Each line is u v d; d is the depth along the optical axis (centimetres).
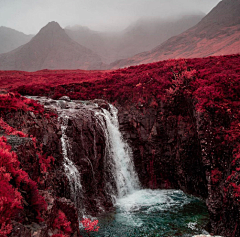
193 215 1445
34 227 648
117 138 2022
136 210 1521
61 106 1886
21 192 699
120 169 1900
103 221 1356
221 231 1199
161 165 1956
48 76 3578
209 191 1375
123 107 2192
